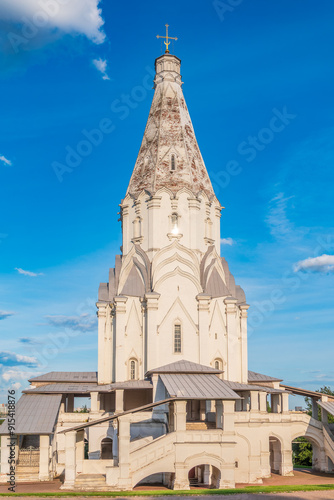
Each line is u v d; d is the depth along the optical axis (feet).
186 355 175.01
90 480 121.60
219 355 178.81
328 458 154.71
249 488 111.75
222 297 183.21
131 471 120.37
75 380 177.99
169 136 197.67
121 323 177.37
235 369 178.09
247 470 140.97
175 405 126.21
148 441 139.64
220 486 122.93
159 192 187.73
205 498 102.58
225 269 196.65
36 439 161.38
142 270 184.03
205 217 192.65
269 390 160.86
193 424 141.28
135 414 152.15
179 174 191.83
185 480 121.80
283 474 148.56
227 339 180.04
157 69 213.87
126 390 172.24
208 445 124.57
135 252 188.34
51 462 140.97
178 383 137.18
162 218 186.60
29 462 144.97
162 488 125.90
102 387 168.76
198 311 179.01
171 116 201.87
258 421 145.38
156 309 176.14
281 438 150.00
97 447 158.81
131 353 176.86
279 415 150.71
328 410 153.28
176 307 178.50
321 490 108.68
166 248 183.11
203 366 157.38
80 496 104.42
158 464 122.11
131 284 183.11
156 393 154.20
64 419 161.79
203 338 176.24
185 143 197.98
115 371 174.91
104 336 183.93
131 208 194.59
